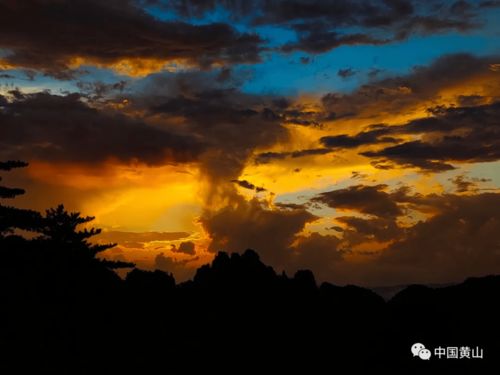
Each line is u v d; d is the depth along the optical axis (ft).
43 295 125.90
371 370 117.80
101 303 131.75
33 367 107.34
